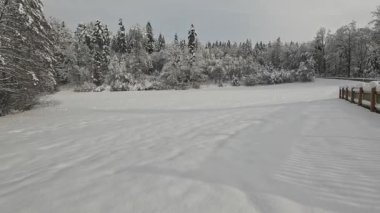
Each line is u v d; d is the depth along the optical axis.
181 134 7.63
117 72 60.56
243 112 12.16
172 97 29.06
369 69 64.25
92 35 71.19
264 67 78.00
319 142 5.98
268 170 4.42
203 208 3.27
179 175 4.32
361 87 12.37
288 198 3.44
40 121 11.93
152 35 92.50
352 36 76.69
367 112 10.27
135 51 74.69
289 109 12.48
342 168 4.40
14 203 3.65
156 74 74.12
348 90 16.22
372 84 10.55
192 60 64.38
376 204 3.25
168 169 4.62
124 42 83.81
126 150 6.09
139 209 3.31
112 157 5.57
